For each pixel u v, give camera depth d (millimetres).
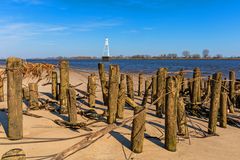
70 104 8312
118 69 8773
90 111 10102
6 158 3871
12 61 6750
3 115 9383
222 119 9391
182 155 6637
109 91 8711
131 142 6707
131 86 12828
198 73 12070
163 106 10734
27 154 6172
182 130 7977
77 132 7871
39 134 7547
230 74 13492
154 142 7406
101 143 7070
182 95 12117
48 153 6273
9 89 6836
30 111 10188
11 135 6961
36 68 14289
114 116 8820
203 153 6844
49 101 11742
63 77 10117
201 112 11164
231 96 13422
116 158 6254
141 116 6496
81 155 6305
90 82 11633
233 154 6883
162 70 10242
